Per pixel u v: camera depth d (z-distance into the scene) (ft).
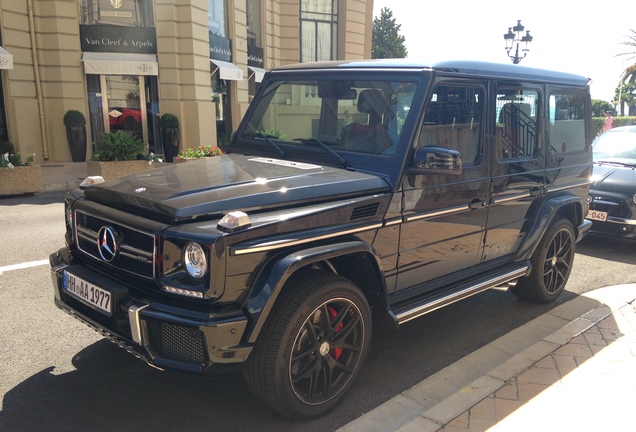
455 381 11.73
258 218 9.25
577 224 17.87
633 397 10.91
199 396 10.98
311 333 9.80
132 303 9.21
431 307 12.00
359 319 10.60
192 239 8.59
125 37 54.95
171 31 55.72
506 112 13.85
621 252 23.88
